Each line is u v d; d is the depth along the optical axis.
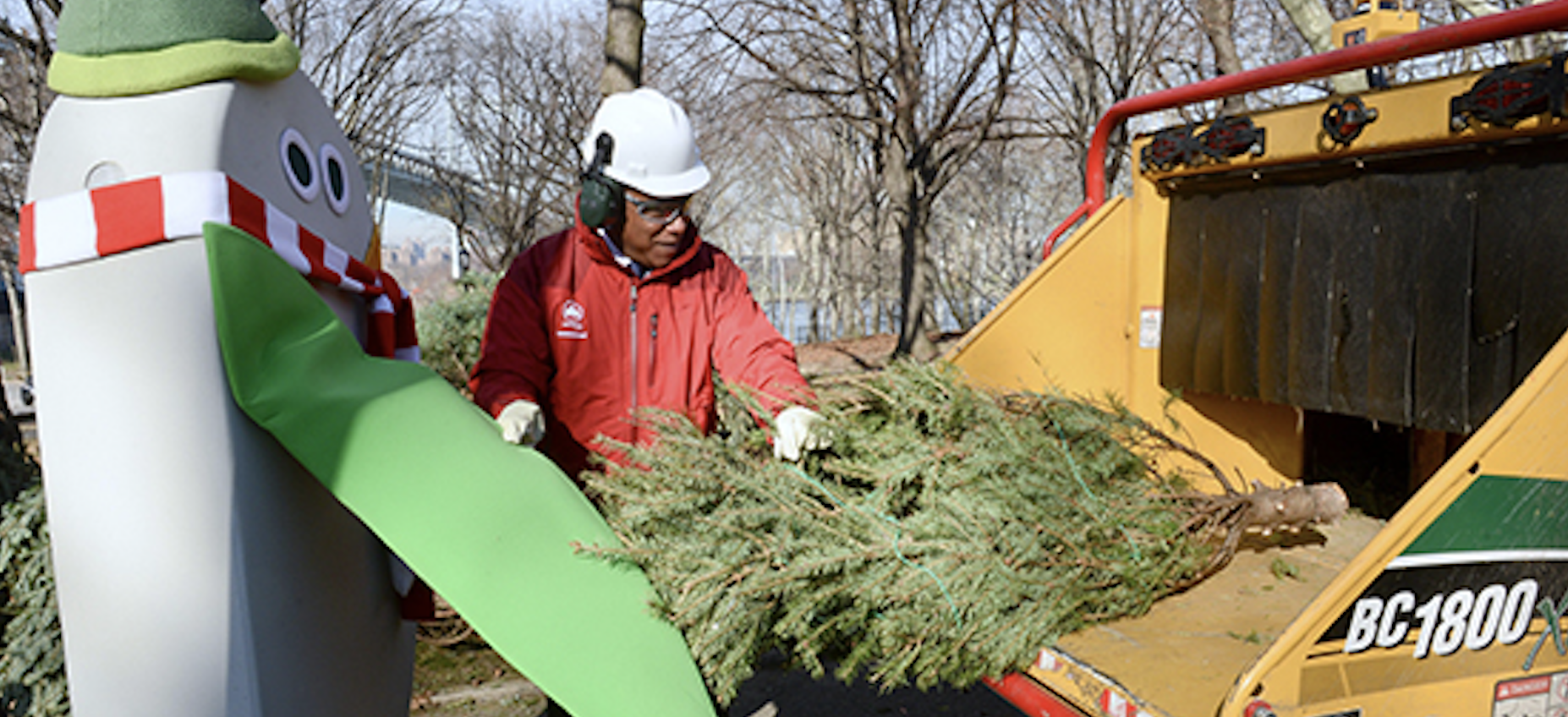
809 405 2.44
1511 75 2.36
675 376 2.51
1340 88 5.59
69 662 1.67
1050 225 27.31
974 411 2.58
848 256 29.89
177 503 1.62
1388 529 1.72
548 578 1.72
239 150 1.72
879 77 14.03
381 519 1.62
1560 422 1.86
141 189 1.59
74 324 1.63
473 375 2.42
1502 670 1.91
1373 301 2.87
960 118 14.62
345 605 1.92
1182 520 2.52
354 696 1.96
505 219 17.05
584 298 2.44
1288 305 3.15
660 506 2.03
